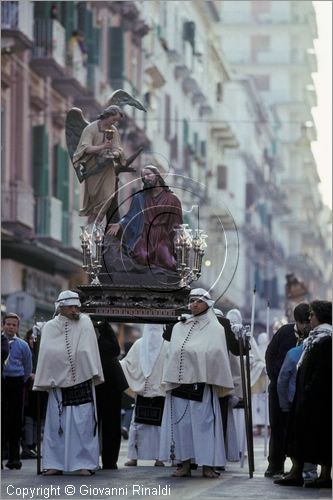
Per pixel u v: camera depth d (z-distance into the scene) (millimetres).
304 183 117125
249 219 85500
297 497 14250
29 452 21781
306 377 15508
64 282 45188
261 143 97625
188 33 63844
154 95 56594
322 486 15586
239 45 113312
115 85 48781
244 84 88188
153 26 56219
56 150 42000
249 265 86125
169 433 16875
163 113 59156
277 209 106812
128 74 50625
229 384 16734
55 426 16969
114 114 18391
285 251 111125
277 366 17109
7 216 37906
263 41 113500
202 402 16750
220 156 78312
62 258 41906
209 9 69500
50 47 40688
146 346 19609
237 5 112938
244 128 86125
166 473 17703
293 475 15766
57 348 16938
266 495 14445
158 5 57375
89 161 18328
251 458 16969
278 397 16891
